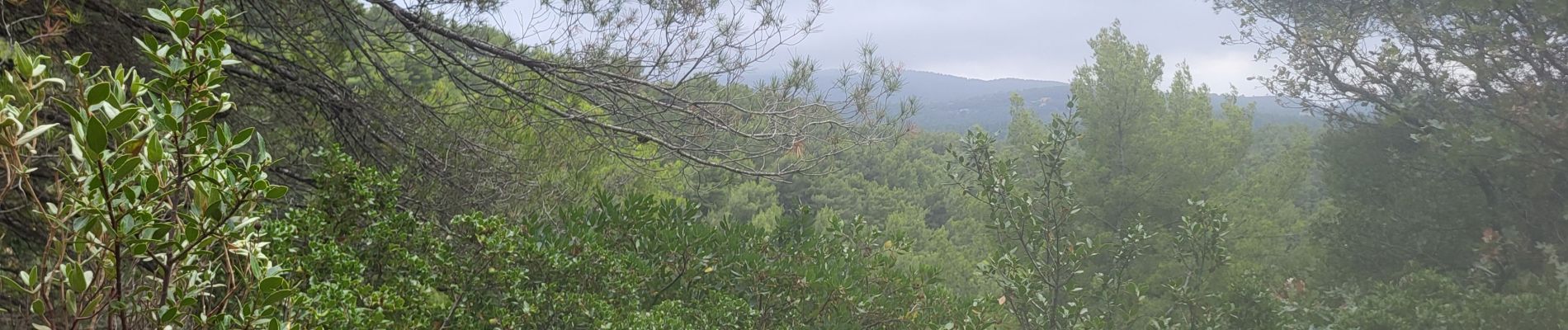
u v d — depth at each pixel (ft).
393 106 18.51
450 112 19.79
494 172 20.02
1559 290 33.14
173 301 5.18
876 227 21.56
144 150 4.70
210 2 12.11
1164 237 48.91
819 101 18.88
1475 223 42.14
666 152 21.03
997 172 28.32
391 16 18.03
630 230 18.35
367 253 11.50
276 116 17.98
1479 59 34.94
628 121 19.69
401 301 9.91
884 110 19.11
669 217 18.80
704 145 19.53
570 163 22.94
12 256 11.42
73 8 13.03
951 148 28.89
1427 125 37.86
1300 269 50.06
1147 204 52.54
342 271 10.05
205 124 4.73
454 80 18.28
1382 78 41.52
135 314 5.44
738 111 18.78
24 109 4.23
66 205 4.52
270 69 16.76
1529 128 34.06
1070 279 28.27
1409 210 43.98
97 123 4.09
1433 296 36.11
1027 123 54.49
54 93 11.98
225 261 5.55
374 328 9.00
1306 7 42.57
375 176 11.77
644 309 17.60
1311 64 43.34
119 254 4.75
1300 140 57.16
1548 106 33.99
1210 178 55.06
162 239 4.79
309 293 8.34
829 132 19.19
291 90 17.26
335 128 17.84
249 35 17.35
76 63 4.41
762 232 19.90
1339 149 46.93
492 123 19.86
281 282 5.43
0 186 10.25
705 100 18.57
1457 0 33.96
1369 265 45.62
